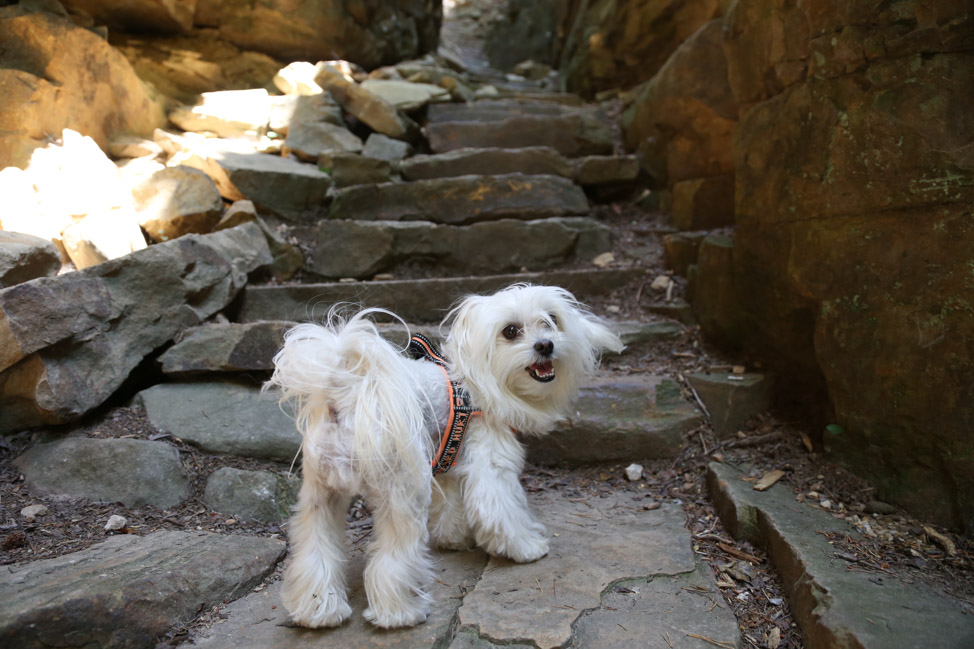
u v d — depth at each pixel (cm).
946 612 53
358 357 57
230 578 64
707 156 138
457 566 70
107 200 109
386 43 208
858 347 75
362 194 136
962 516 65
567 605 61
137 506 75
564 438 92
